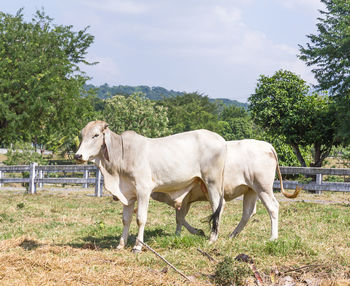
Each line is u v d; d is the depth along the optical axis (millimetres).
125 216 7012
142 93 49906
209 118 85188
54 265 5375
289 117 23453
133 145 6902
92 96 25391
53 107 22344
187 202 7773
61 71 23188
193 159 7070
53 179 17953
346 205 12375
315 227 8359
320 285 4668
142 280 4824
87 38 26078
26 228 8992
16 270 5246
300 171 13922
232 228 8672
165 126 50250
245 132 82812
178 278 5023
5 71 20984
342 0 22688
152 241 7180
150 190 6867
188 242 6648
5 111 20094
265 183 7215
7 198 16109
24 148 31328
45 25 24234
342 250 6070
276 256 5824
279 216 10156
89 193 18172
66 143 48344
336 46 22875
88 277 4910
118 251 6652
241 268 4965
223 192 7125
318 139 23000
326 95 25594
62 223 9719
